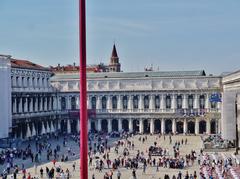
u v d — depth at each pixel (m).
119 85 156.88
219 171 72.38
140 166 83.00
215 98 114.94
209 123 147.50
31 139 131.50
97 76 161.88
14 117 127.62
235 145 102.62
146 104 154.75
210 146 101.44
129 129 156.00
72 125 158.62
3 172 71.56
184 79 151.75
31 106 140.25
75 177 71.69
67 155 97.12
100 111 157.50
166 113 151.38
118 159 84.75
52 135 144.38
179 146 112.00
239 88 106.69
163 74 157.38
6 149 99.44
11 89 126.62
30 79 141.50
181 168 79.69
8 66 119.50
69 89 159.00
